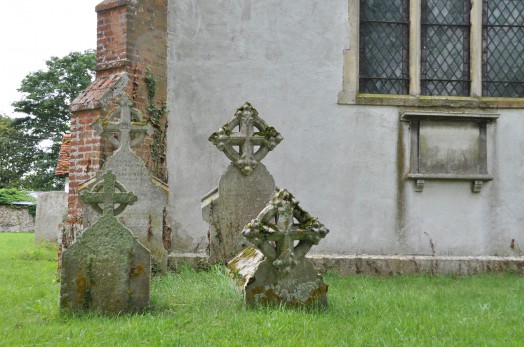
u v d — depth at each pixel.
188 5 9.51
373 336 4.38
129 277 5.26
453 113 9.52
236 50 9.52
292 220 5.34
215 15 9.54
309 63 9.62
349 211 9.50
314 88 9.60
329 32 9.69
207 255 8.79
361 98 9.62
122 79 8.64
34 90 49.53
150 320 4.82
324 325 4.68
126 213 7.98
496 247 9.62
